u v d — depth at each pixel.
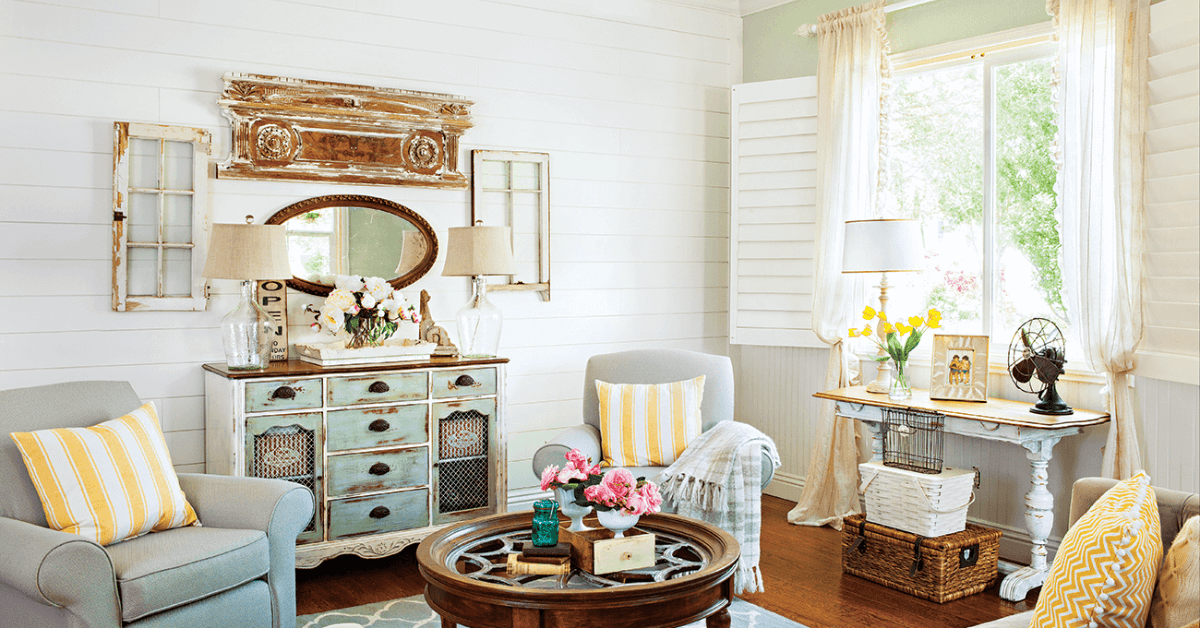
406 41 4.33
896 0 4.43
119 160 3.68
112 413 2.99
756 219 4.98
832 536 4.37
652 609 2.19
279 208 4.05
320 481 3.64
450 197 4.47
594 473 2.56
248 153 3.93
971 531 3.62
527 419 4.73
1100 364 3.45
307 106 4.02
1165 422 3.28
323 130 4.10
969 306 4.29
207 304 3.89
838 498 4.54
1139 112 3.27
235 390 3.46
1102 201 3.45
